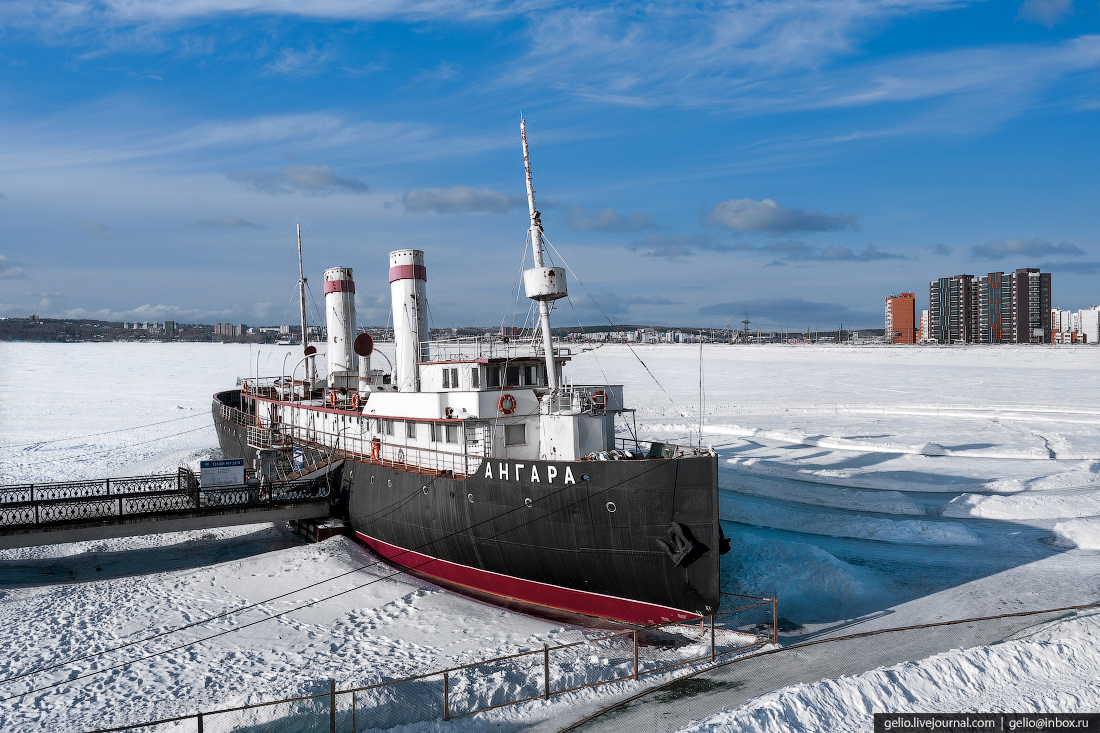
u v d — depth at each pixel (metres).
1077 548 24.95
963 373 97.75
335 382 35.41
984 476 36.00
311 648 16.83
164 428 56.34
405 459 23.58
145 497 24.78
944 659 14.11
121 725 13.04
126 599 20.42
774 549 22.44
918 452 42.91
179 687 14.75
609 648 16.70
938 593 20.67
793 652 15.91
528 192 20.77
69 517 22.75
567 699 14.02
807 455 42.03
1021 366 107.50
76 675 15.45
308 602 20.02
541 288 20.28
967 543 25.56
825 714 12.30
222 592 20.91
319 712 12.94
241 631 17.95
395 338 27.55
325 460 27.70
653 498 16.50
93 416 63.53
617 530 17.05
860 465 39.31
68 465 41.12
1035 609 19.06
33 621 18.67
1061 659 14.24
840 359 128.38
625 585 17.53
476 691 14.07
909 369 106.31
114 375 107.00
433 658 16.09
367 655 16.33
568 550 17.92
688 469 16.11
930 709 12.53
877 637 16.80
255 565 23.41
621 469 16.80
